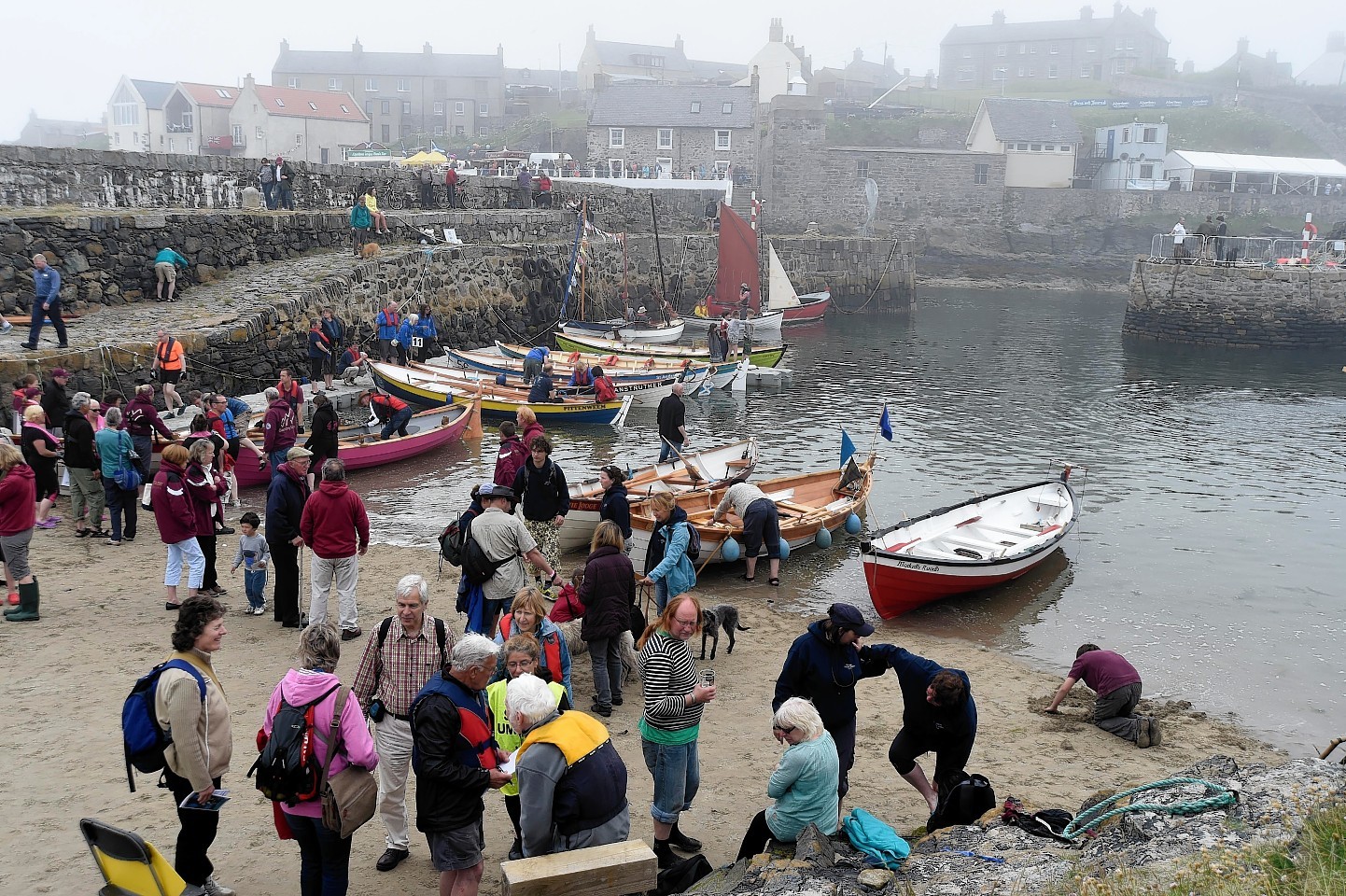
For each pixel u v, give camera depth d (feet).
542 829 18.53
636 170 242.99
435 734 18.52
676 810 23.43
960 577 46.19
